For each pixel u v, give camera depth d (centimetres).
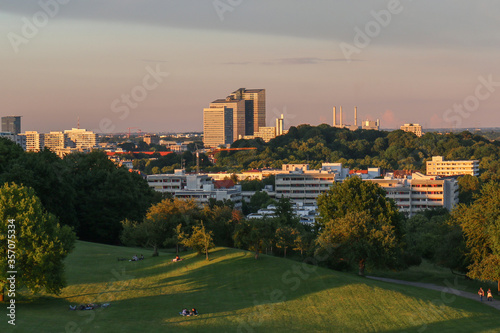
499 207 11631
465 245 12362
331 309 9556
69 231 10006
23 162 15975
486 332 8856
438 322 9256
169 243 14062
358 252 12138
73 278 11138
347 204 14725
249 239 12194
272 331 8612
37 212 9738
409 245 15388
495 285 12112
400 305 9881
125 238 15350
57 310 9138
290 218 17562
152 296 10138
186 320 8900
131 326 8456
